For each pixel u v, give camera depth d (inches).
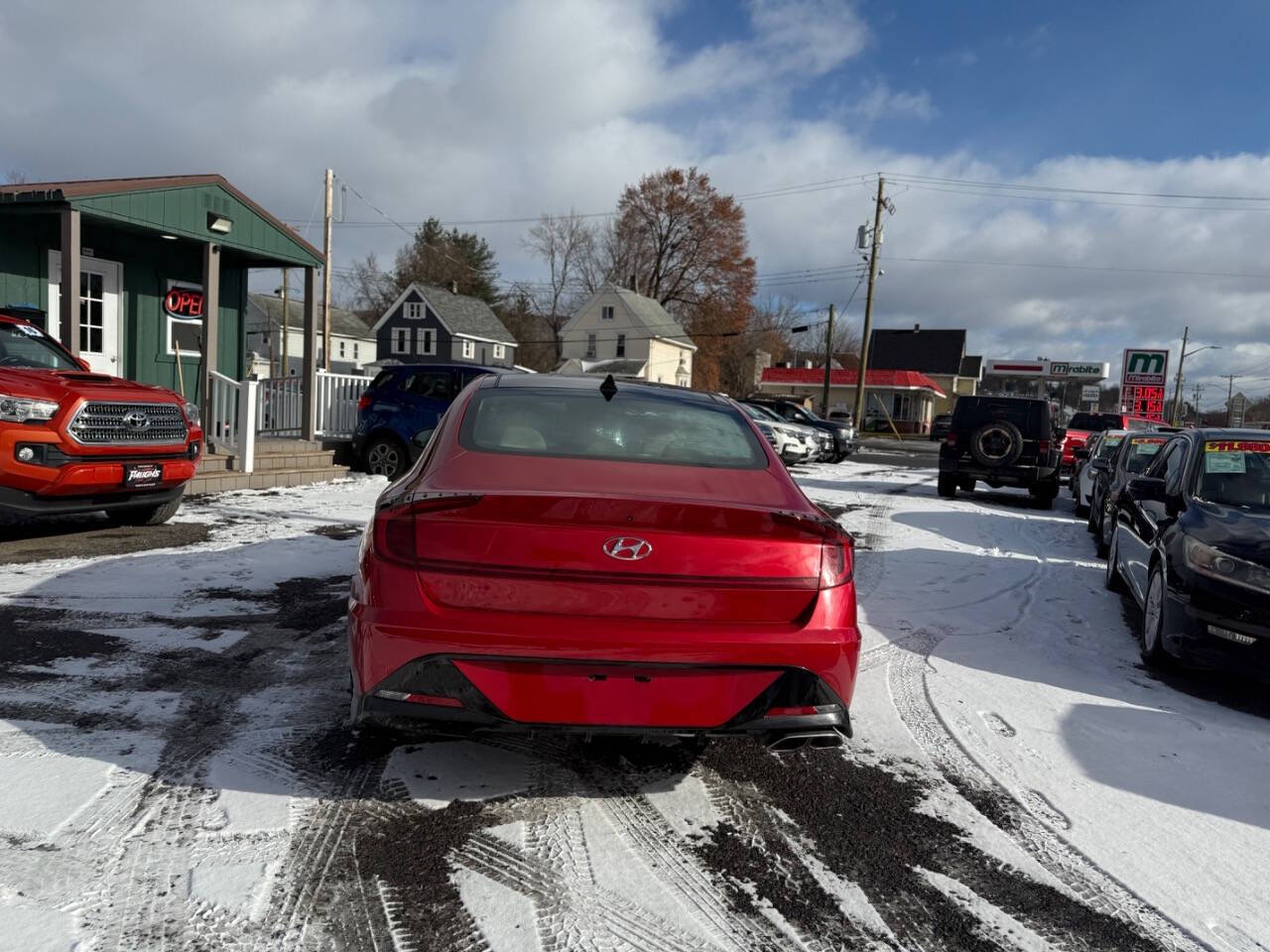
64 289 367.2
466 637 109.9
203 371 438.9
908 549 360.2
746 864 113.0
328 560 269.9
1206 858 119.5
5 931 90.0
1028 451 560.4
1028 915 104.7
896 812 129.0
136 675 164.4
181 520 328.8
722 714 113.7
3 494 250.4
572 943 94.7
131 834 110.2
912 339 2551.7
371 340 2618.1
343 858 108.3
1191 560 189.9
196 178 421.1
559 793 129.1
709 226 2568.9
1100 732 164.1
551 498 111.9
